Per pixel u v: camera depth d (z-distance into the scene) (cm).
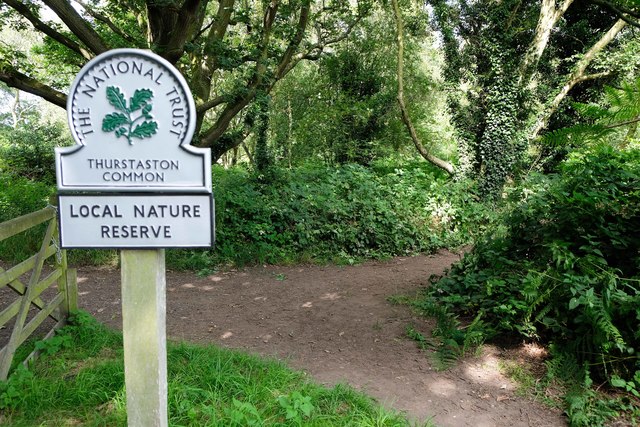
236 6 1461
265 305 638
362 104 1652
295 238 951
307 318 585
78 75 219
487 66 1340
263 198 1008
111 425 297
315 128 1741
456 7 1365
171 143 224
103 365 366
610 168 496
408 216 1066
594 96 1452
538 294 456
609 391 397
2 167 1415
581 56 1405
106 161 225
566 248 464
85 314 466
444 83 1404
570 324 449
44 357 389
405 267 883
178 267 809
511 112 1278
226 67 996
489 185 1287
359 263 913
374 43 1731
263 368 397
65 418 306
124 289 230
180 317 583
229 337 519
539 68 1506
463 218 1112
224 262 851
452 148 1775
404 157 1697
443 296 601
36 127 1908
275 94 1962
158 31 840
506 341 489
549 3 1247
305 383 375
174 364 384
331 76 1786
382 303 640
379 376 425
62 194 226
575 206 485
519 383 416
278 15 1160
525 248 548
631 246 460
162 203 227
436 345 488
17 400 316
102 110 222
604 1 374
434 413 367
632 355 399
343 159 1700
